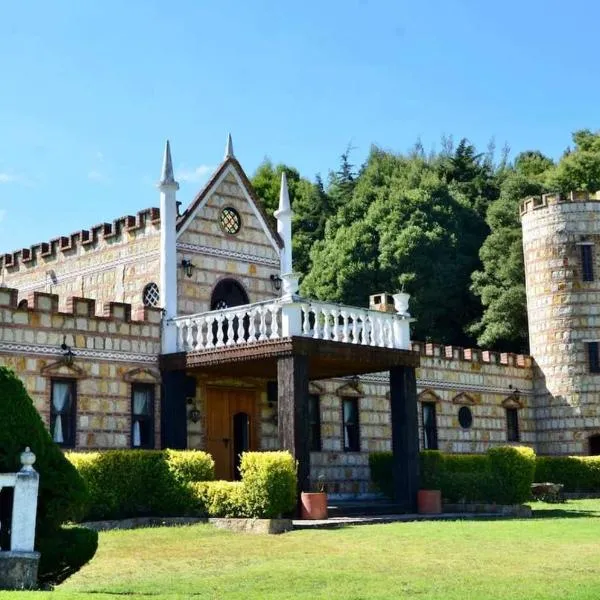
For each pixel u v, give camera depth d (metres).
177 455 24.84
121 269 32.62
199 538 20.59
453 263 64.31
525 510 28.20
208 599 12.20
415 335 63.59
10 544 12.30
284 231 35.41
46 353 27.00
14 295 26.48
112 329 28.77
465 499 29.36
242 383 32.16
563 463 40.47
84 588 13.53
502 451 28.73
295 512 24.66
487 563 16.05
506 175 75.38
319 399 34.81
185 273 31.44
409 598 12.27
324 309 26.94
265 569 15.40
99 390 28.16
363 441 36.12
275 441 32.97
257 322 32.97
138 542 19.78
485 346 61.69
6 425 12.75
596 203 44.44
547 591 12.87
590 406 43.47
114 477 24.23
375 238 64.12
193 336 30.16
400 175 74.62
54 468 13.12
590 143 75.44
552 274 44.66
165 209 31.12
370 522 24.77
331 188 78.81
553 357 44.44
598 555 17.14
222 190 33.41
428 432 39.31
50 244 35.88
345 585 13.56
